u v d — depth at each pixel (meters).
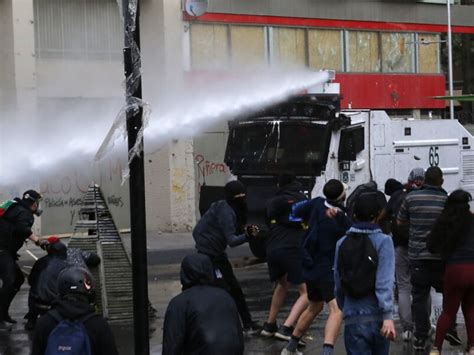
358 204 8.52
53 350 6.09
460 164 21.64
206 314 6.73
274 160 19.39
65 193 23.77
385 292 8.26
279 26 27.94
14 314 14.43
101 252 13.43
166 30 25.14
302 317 10.76
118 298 13.44
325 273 10.28
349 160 19.27
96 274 13.32
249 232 11.88
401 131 20.41
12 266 13.14
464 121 40.19
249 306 14.78
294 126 19.31
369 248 8.34
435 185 11.12
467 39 40.53
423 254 11.00
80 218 14.20
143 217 8.68
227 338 6.69
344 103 29.72
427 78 32.72
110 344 6.23
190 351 6.74
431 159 21.03
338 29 29.69
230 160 19.98
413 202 11.06
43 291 11.39
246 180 19.73
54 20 23.88
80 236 13.69
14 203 13.20
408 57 32.19
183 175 25.61
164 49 25.12
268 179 19.47
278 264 11.94
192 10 25.16
